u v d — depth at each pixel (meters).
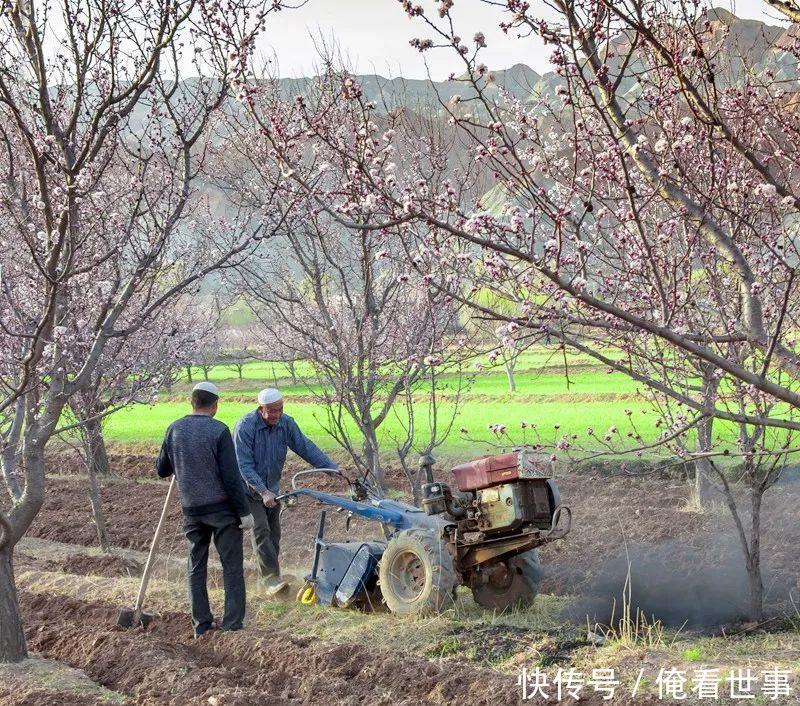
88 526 14.42
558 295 4.07
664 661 5.86
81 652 7.07
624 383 37.09
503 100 5.80
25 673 6.47
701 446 8.88
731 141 4.36
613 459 16.22
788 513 11.67
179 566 11.07
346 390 9.31
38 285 7.59
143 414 37.69
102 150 7.77
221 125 8.76
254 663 6.71
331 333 8.98
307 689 6.02
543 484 7.81
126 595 8.82
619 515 12.73
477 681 5.83
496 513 7.69
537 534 7.64
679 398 4.45
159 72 6.91
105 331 6.96
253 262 8.85
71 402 10.50
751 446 7.30
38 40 6.25
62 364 6.96
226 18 5.91
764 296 5.86
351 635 7.25
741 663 5.78
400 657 6.43
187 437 7.48
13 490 8.91
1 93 5.80
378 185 4.19
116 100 6.22
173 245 9.45
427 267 4.62
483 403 31.50
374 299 9.19
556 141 5.39
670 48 4.95
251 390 48.44
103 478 20.38
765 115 5.66
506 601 7.98
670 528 11.59
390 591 7.78
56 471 21.83
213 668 6.39
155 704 5.82
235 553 7.50
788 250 4.95
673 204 4.99
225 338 43.81
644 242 4.24
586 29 4.06
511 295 4.17
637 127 5.34
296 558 11.40
